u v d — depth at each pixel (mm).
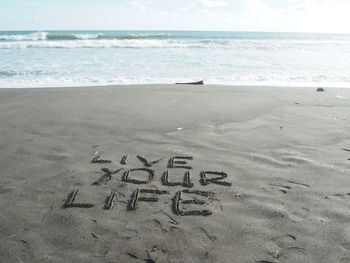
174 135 3510
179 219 2057
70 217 2070
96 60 10047
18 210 2145
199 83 6680
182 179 2561
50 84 6863
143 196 2320
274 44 16266
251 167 2752
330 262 1688
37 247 1805
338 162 2832
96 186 2451
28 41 16984
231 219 2053
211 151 3080
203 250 1783
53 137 3447
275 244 1826
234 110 4496
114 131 3631
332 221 2020
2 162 2850
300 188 2412
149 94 5551
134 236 1895
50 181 2525
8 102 5000
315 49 14117
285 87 6250
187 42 16719
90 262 1696
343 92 5781
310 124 3865
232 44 15953
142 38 21125
